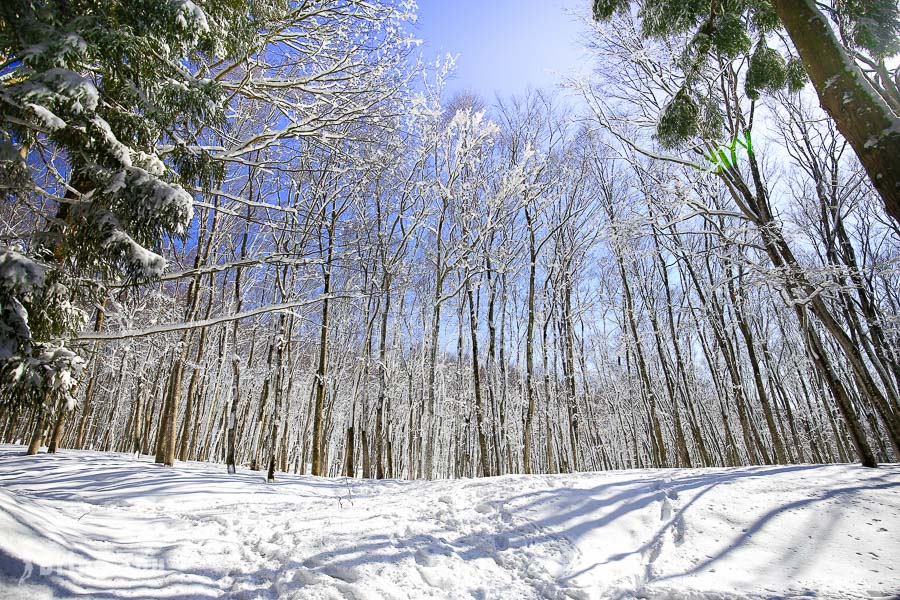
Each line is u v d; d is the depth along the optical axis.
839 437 18.45
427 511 5.27
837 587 3.31
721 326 14.64
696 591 3.44
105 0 4.09
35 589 2.76
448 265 13.53
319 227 13.36
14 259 3.62
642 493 5.78
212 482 8.57
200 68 5.59
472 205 14.39
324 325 13.10
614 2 6.30
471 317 13.88
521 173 13.86
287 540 4.41
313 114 6.93
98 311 11.45
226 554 4.15
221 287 17.41
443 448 23.95
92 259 4.44
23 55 3.57
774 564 3.76
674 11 5.86
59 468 10.04
